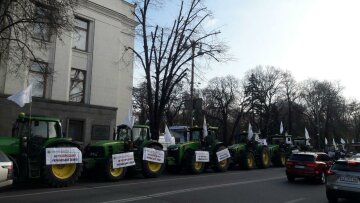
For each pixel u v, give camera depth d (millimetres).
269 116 71000
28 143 14320
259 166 27594
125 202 11172
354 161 12367
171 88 25500
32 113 23031
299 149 35031
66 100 25047
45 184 15008
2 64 21625
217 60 26250
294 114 78562
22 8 16750
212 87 71875
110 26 28453
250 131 27516
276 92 72812
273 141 32188
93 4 27172
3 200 11164
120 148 17766
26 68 21656
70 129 25219
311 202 12633
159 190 13883
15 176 13641
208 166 23141
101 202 11031
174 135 36438
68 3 18766
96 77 27188
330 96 84188
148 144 18719
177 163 21109
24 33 19109
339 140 85062
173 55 25266
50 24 17344
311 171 18047
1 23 16891
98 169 17078
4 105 21844
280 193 14492
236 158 25547
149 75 25156
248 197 13070
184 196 12664
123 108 29391
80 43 26719
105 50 27953
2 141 13883
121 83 29484
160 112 25234
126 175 18953
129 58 29797
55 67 24516
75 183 15797
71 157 14891
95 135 26594
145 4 25078
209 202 11711
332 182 12367
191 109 28375
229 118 75438
